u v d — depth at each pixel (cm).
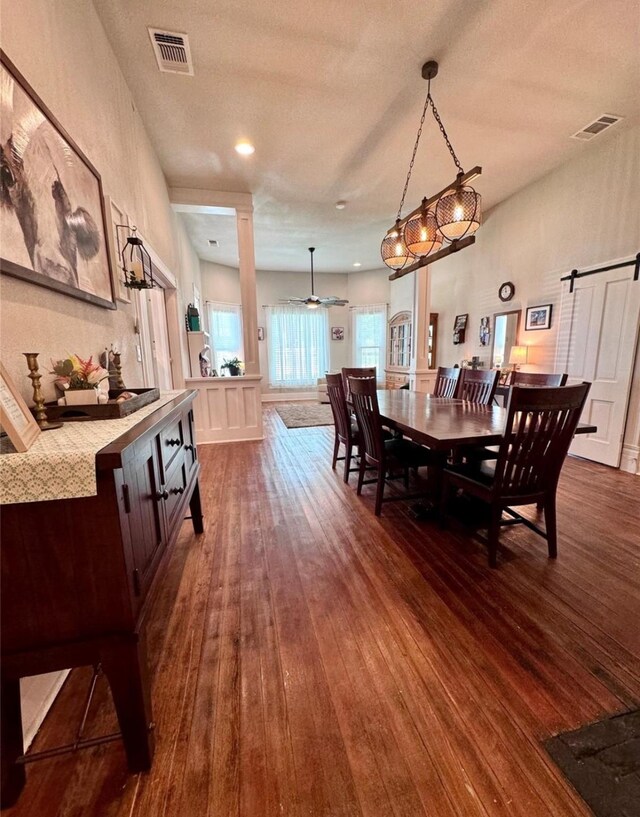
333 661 133
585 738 105
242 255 438
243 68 243
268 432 514
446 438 182
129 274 233
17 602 85
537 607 159
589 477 317
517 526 232
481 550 206
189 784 96
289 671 129
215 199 422
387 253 316
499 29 215
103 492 84
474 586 174
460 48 229
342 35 218
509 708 114
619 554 200
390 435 321
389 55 233
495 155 356
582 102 281
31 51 131
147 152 310
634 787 93
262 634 146
